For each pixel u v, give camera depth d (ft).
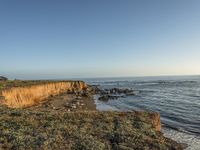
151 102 164.04
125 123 54.29
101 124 51.21
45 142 36.99
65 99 169.48
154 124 59.88
